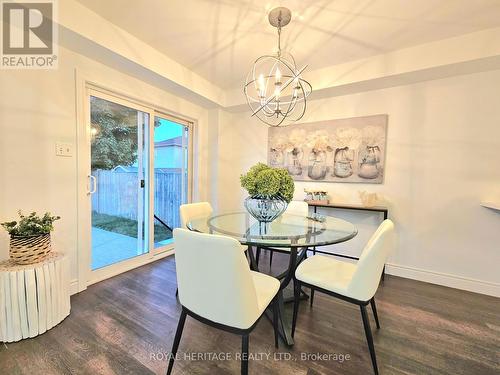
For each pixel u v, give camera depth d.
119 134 2.53
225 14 1.80
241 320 1.07
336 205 2.69
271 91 2.99
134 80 2.49
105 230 2.44
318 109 3.01
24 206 1.76
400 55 2.24
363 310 1.32
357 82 2.46
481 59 1.96
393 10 1.71
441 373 1.28
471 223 2.27
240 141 3.65
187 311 1.21
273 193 1.71
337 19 1.82
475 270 2.26
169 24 1.93
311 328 1.66
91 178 2.26
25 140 1.75
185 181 3.45
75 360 1.33
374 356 1.26
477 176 2.24
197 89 2.89
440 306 1.96
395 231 2.60
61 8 1.64
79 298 1.99
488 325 1.71
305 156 3.11
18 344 1.43
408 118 2.51
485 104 2.19
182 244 1.11
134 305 1.90
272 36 2.06
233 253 0.98
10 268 1.47
